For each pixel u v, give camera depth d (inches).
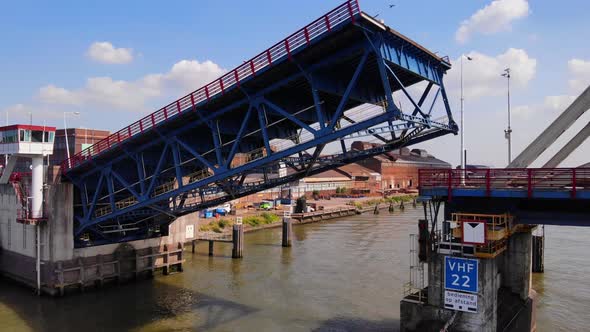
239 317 1106.7
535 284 1378.0
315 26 842.2
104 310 1164.5
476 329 730.8
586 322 1071.6
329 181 5118.1
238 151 1242.6
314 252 1943.9
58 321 1083.9
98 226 1406.3
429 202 815.7
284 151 938.7
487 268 740.0
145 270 1476.4
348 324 1055.0
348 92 861.2
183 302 1229.1
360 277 1485.0
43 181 1321.4
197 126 1116.5
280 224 2913.4
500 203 781.9
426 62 963.3
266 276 1505.9
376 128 863.1
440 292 777.6
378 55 814.5
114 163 1275.8
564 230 2500.0
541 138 845.2
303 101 1108.5
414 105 885.2
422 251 814.5
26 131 1286.9
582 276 1471.5
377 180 5910.4
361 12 765.3
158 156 1285.7
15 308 1181.7
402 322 805.9
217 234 2315.5
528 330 958.4
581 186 701.9
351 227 2864.2
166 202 1386.6
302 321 1077.1
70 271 1306.6
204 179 1075.3
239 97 1018.7
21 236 1407.5
